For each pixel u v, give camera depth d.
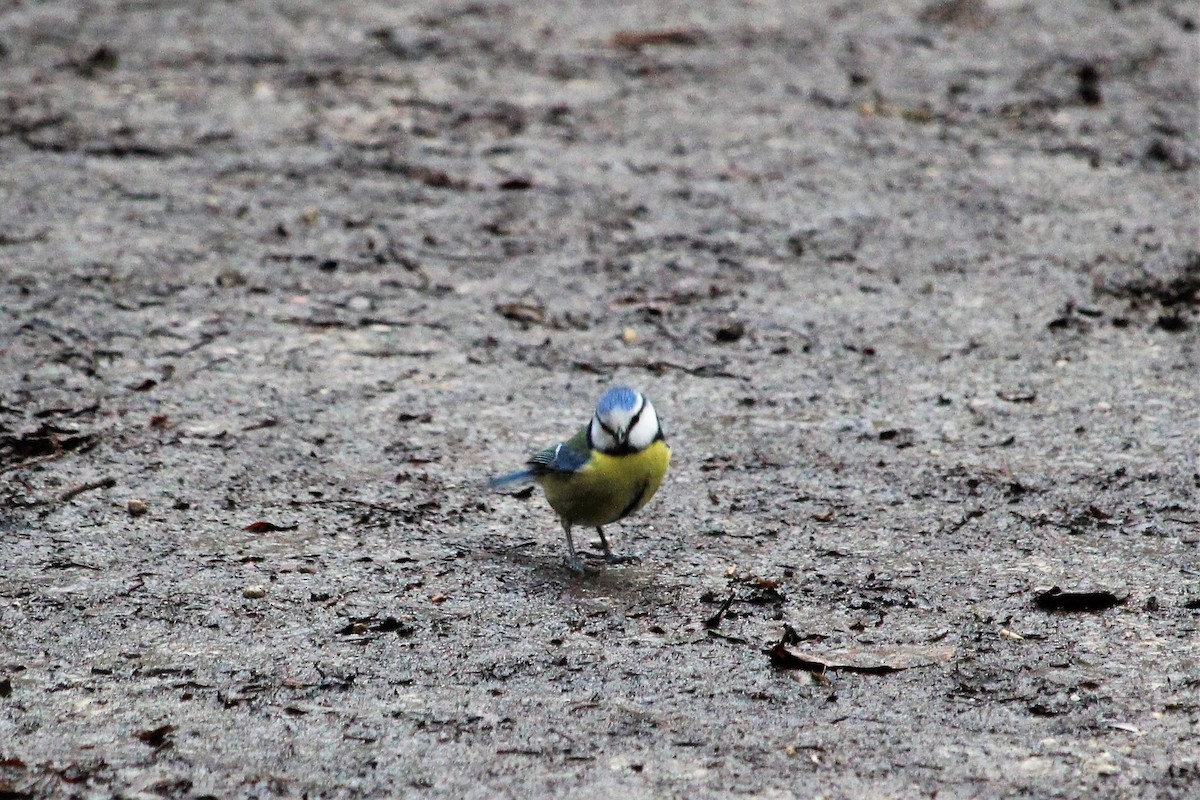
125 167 15.88
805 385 11.81
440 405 11.39
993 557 9.09
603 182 15.84
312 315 12.87
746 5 22.09
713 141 16.94
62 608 8.34
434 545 9.32
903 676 7.64
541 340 12.58
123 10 21.61
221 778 6.65
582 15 21.58
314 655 7.88
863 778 6.64
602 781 6.62
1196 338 12.50
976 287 13.56
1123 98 18.19
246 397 11.38
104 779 6.64
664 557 9.19
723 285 13.64
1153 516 9.59
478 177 15.90
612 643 8.05
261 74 18.86
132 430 10.74
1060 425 11.02
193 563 8.95
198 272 13.56
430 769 6.73
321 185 15.59
